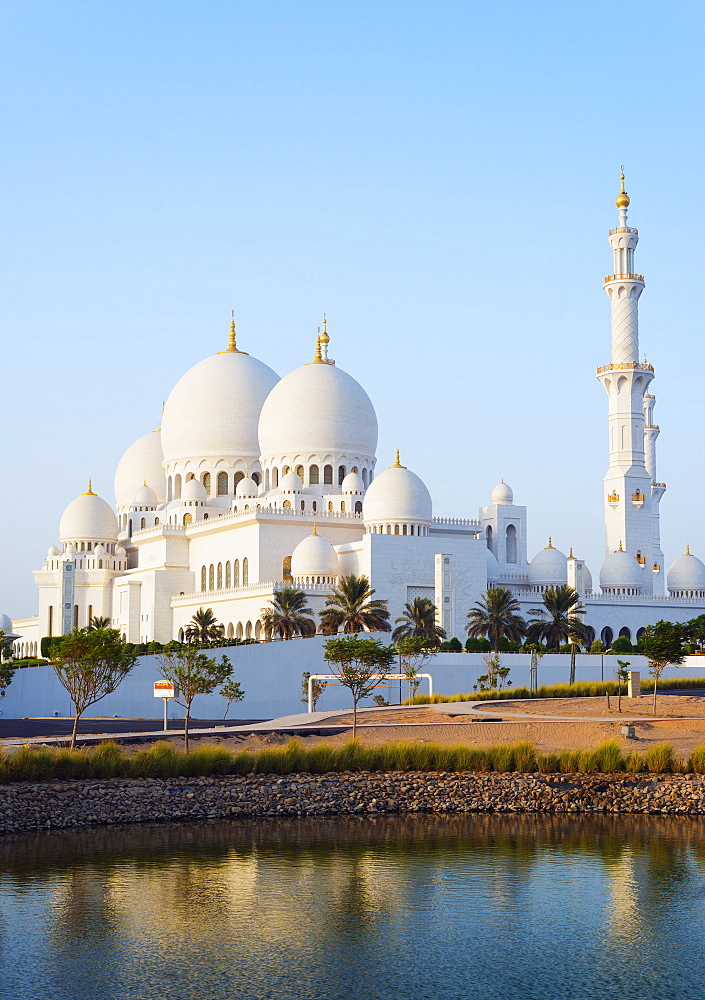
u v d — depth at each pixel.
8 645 179.00
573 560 181.25
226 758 82.50
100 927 52.50
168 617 185.88
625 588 188.00
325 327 199.75
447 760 86.31
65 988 45.53
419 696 127.69
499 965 48.16
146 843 68.12
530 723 102.44
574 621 158.38
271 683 133.50
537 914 54.69
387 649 99.81
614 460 192.25
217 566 181.25
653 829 73.25
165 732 95.38
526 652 148.50
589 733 98.62
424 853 66.19
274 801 78.69
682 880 60.53
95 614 199.75
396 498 169.25
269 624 147.38
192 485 192.75
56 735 96.88
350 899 56.91
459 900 56.97
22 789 75.00
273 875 61.16
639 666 152.75
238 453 198.62
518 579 188.12
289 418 186.75
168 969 47.53
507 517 196.75
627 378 188.75
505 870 62.44
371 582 161.75
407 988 45.62
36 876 60.59
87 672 86.00
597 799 81.06
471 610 159.50
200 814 76.44
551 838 70.44
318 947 50.16
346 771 84.50
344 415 187.25
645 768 86.44
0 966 47.81
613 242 188.50
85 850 66.19
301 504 175.62
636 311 189.38
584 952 49.62
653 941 51.06
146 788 78.06
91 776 78.94
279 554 170.00
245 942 50.78
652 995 45.06
